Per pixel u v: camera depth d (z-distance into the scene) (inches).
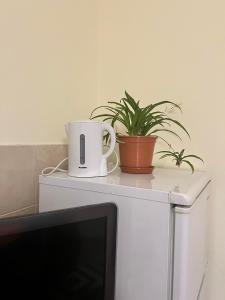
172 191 30.1
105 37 57.8
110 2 57.4
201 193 37.4
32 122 40.8
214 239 49.9
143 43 54.6
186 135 51.6
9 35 36.6
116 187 32.5
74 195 35.4
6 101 36.6
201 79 50.4
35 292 23.8
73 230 26.1
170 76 52.6
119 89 56.7
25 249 23.0
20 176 38.6
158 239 30.0
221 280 49.6
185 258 29.1
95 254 27.7
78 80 51.5
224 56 48.8
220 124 49.3
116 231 29.3
